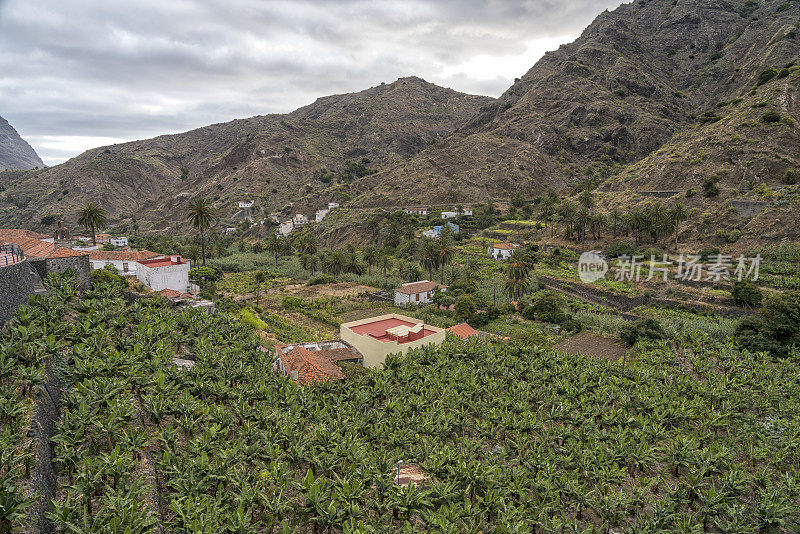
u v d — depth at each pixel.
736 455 33.16
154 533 18.25
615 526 26.17
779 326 57.47
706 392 41.91
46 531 16.69
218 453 24.70
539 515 23.55
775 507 25.52
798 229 78.69
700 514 25.92
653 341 60.00
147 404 26.66
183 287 70.44
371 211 174.62
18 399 20.97
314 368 42.94
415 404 35.72
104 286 47.25
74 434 20.09
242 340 45.53
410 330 52.75
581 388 41.81
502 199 177.75
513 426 32.88
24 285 33.22
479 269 105.19
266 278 107.00
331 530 22.48
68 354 29.78
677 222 92.50
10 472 15.78
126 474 19.23
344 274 113.44
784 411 39.16
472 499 26.48
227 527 19.39
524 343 56.56
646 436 33.09
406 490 23.39
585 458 29.09
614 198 118.06
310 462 26.27
